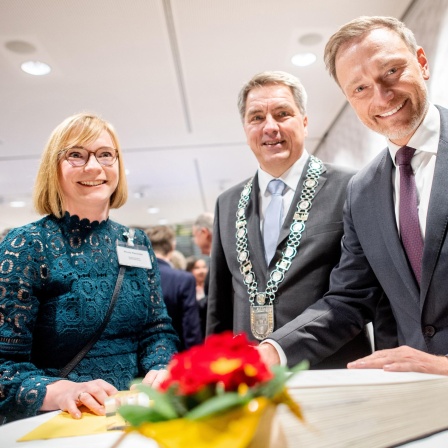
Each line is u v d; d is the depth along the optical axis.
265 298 1.39
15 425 0.70
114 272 1.23
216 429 0.34
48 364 1.08
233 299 1.58
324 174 1.53
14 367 0.95
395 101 1.11
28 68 2.65
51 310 1.09
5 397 0.91
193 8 2.15
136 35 2.36
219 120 3.63
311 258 1.38
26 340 1.01
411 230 1.09
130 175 5.12
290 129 1.51
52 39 2.36
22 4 2.06
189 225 8.17
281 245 1.44
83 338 1.11
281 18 2.26
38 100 3.09
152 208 6.91
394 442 0.48
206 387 0.37
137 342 1.27
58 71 2.70
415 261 1.08
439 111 1.15
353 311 1.22
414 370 0.74
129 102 3.20
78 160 1.20
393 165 1.21
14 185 5.16
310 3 2.15
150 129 3.77
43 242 1.12
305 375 0.66
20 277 1.04
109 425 0.65
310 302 1.36
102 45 2.44
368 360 0.82
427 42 2.11
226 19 2.26
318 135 4.17
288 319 1.35
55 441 0.59
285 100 1.52
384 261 1.16
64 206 1.21
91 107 3.25
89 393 0.82
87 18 2.19
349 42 1.17
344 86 1.21
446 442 0.49
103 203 1.27
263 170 1.61
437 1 1.98
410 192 1.11
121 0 2.07
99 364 1.11
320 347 1.15
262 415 0.37
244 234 1.53
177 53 2.57
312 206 1.47
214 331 1.59
